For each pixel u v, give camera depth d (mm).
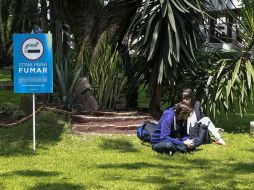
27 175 6398
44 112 9125
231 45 9531
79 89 9734
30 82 7793
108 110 9945
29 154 7582
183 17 9359
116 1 10711
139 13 9312
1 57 34250
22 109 10094
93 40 10766
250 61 9258
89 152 7773
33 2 15805
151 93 10023
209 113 9367
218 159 7383
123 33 10766
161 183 6066
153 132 7914
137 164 7016
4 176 6352
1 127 9055
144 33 9359
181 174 6496
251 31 9211
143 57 9688
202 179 6266
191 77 9672
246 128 10070
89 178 6266
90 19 10867
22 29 20547
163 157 7465
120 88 10078
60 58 10234
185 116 7766
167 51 9062
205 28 9641
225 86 9172
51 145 8117
